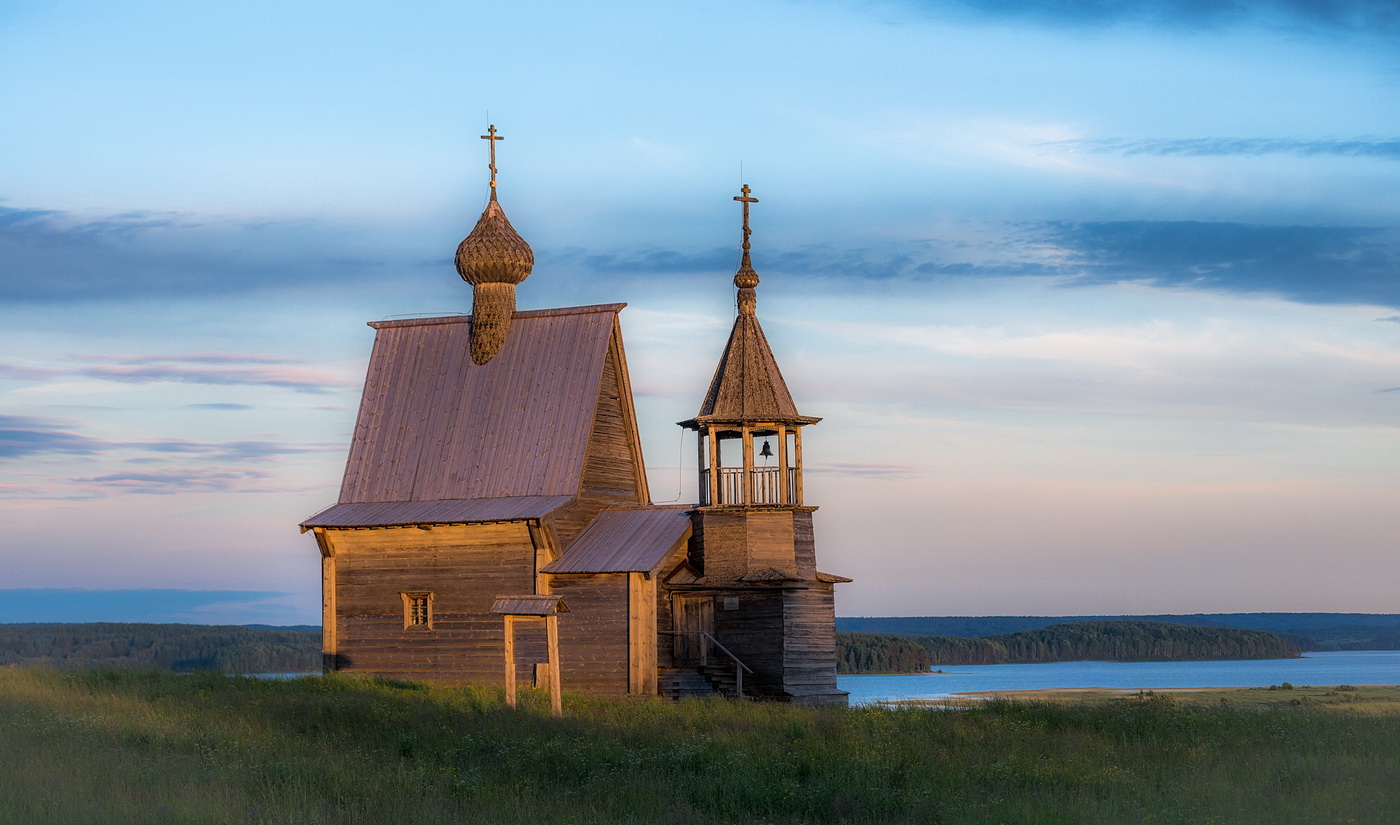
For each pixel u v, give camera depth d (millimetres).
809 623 46531
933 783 24016
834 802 22406
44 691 36875
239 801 21328
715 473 46969
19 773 23031
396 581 48938
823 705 40969
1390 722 34750
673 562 47312
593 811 21484
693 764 26094
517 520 46188
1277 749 29109
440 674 47844
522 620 46938
